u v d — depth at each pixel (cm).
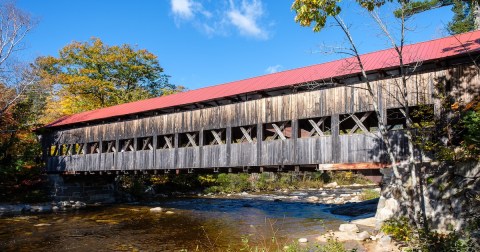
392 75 1183
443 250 738
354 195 2666
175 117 1853
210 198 2806
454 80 1065
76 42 3828
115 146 2361
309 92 1383
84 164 2302
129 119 2086
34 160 2617
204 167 1681
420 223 833
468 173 928
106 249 1105
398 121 1470
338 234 1150
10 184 2280
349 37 819
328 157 1295
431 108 1023
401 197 1052
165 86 4553
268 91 1502
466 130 1011
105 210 2067
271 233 1291
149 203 2470
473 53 1013
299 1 789
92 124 2300
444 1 1015
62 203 2245
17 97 2408
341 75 1241
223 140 2136
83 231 1401
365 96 1237
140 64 4203
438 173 986
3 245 1164
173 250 1080
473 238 816
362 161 1206
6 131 2362
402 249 873
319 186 3966
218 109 1675
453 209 936
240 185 3512
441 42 1261
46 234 1344
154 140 1931
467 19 2305
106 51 3984
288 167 1471
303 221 1568
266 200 2592
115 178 2688
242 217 1739
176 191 3212
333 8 779
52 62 3703
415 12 827
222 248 1080
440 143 1016
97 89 3788
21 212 1989
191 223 1570
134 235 1312
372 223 1319
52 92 3681
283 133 1588
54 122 2608
